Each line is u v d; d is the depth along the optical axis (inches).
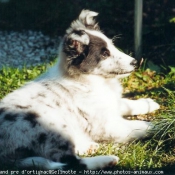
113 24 441.4
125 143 293.0
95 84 294.8
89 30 302.2
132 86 363.6
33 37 450.3
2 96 346.3
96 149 283.9
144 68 382.6
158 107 330.3
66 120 279.4
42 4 470.9
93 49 291.3
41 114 271.3
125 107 322.7
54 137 266.4
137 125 297.1
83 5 462.0
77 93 289.0
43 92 285.1
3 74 378.3
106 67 294.8
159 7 443.5
